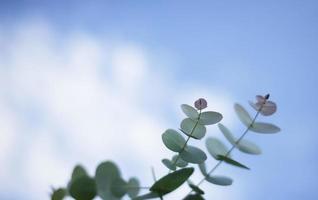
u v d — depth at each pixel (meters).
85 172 0.50
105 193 0.48
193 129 0.53
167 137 0.54
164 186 0.50
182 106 0.54
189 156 0.54
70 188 0.48
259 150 0.57
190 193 0.50
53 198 0.50
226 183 0.55
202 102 0.53
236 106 0.57
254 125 0.57
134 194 0.51
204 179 0.54
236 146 0.56
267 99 0.56
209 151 0.56
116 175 0.49
